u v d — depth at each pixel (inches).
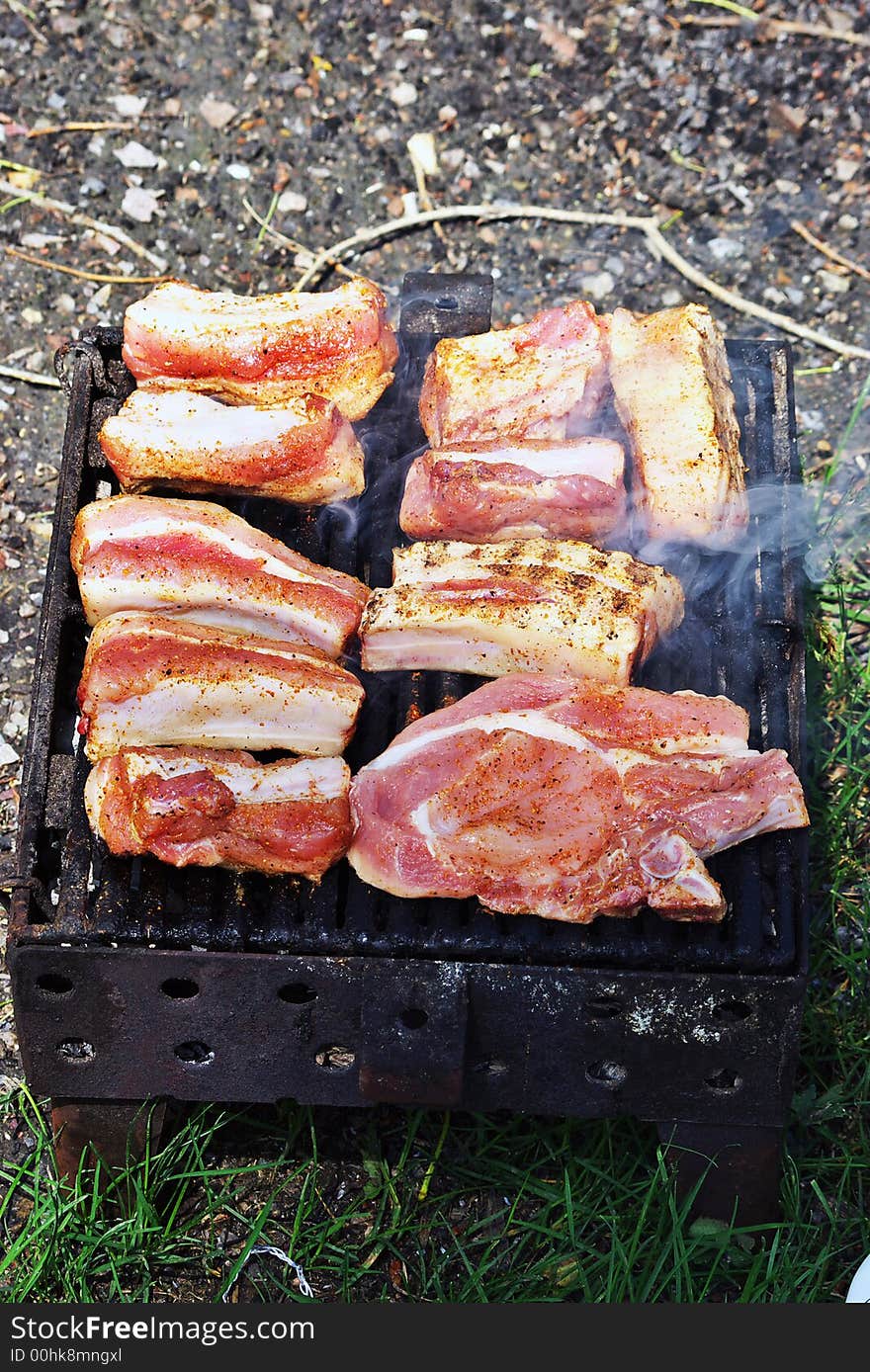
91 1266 30.4
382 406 34.9
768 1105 28.4
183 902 27.7
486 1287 30.1
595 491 31.1
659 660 31.5
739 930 27.5
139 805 27.3
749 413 34.5
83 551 30.5
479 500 31.1
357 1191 31.8
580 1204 31.1
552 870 27.5
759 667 31.1
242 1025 27.7
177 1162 31.4
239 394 33.4
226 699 28.6
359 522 33.1
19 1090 32.7
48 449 42.4
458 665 30.6
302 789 28.0
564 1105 28.8
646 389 32.3
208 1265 30.8
